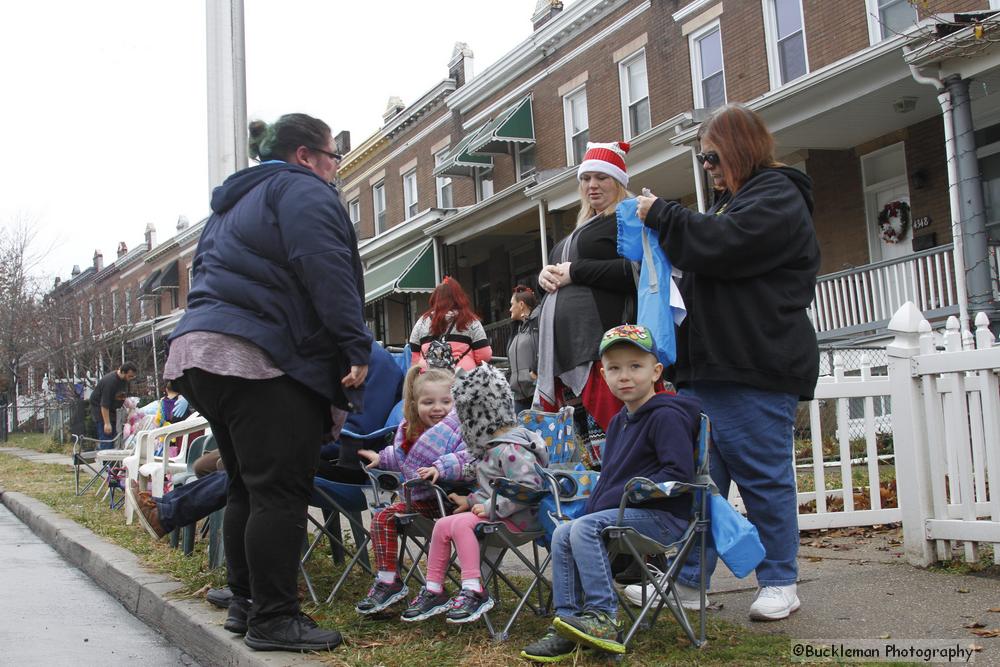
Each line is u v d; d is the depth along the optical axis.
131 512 7.44
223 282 3.46
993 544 4.28
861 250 13.73
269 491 3.44
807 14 14.06
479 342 6.64
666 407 3.21
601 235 4.31
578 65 19.28
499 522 3.46
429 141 24.88
